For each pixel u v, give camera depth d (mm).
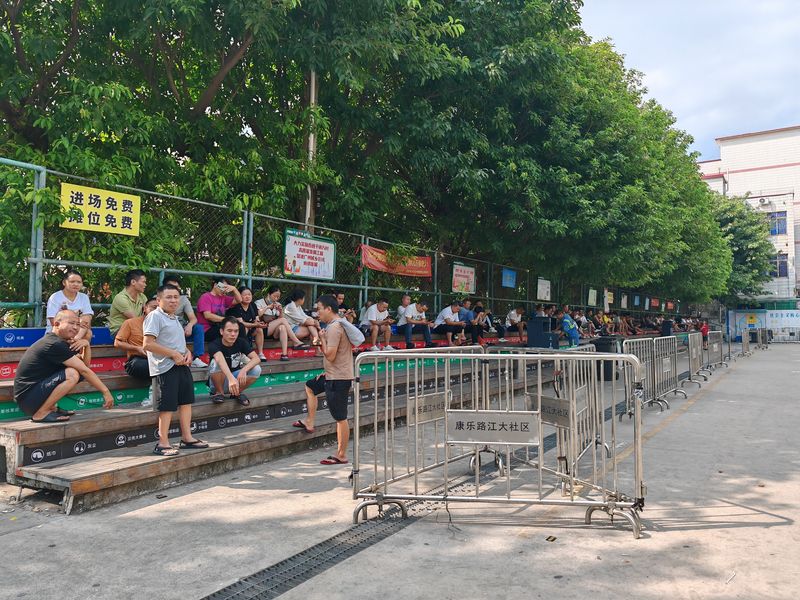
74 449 5270
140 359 6391
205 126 10102
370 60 10125
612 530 4168
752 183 48625
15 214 6492
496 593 3166
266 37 9070
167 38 10266
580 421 4969
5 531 4129
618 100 15500
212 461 5621
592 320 22625
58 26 8641
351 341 6180
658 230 16156
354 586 3270
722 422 8836
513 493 5129
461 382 5246
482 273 16797
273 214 9867
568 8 13625
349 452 6812
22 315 6836
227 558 3678
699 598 3105
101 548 3832
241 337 7113
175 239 8172
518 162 13156
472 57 12438
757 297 46844
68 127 8133
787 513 4555
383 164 13195
